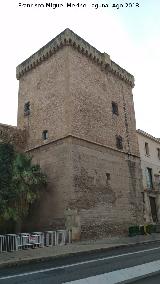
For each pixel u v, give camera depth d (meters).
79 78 26.03
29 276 8.76
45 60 28.19
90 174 23.86
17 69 31.08
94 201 23.38
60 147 23.77
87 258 12.88
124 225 25.58
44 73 27.89
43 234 18.28
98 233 22.73
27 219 23.94
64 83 25.34
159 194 32.47
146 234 24.92
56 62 26.88
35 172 22.78
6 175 20.92
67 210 21.48
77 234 20.89
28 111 28.28
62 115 24.55
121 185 26.73
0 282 8.09
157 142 36.00
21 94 29.89
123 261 10.06
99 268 8.62
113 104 29.48
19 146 26.70
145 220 29.09
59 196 22.41
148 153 33.44
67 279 7.27
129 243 19.73
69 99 24.39
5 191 19.97
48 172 23.97
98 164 24.97
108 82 29.58
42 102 27.02
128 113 31.14
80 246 17.94
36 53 29.05
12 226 22.11
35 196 21.69
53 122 25.17
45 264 12.00
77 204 21.83
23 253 15.00
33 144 26.52
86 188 23.06
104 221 23.67
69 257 14.26
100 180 24.64
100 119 26.91
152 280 5.74
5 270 11.04
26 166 22.45
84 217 22.03
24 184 21.03
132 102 32.47
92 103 26.56
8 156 22.59
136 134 31.34
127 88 32.41
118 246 18.19
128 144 29.50
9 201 19.84
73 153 23.02
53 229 22.00
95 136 25.67
